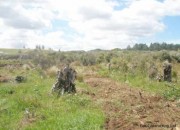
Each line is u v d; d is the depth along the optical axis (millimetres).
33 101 15961
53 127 12203
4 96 18781
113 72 32719
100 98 17719
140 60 36812
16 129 12453
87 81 25547
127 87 22656
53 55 53625
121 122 13156
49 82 24297
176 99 18875
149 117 14078
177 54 50219
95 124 12352
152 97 18781
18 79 25531
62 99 17047
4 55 81438
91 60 51219
